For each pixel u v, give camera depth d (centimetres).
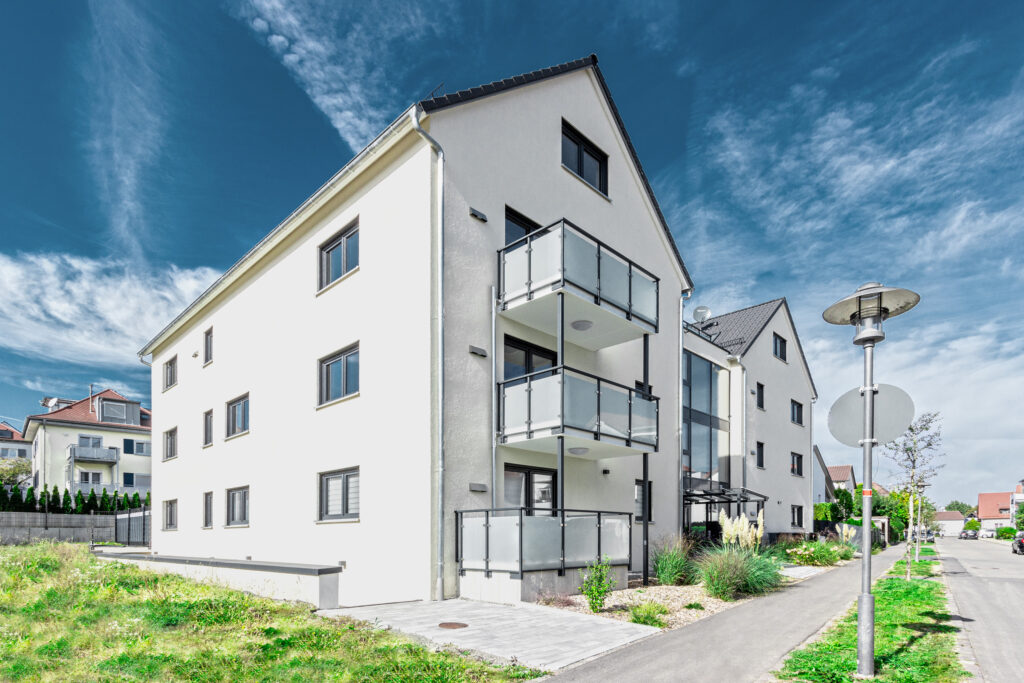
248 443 1574
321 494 1315
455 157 1159
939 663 654
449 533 1045
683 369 1961
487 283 1191
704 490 1909
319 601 884
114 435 4203
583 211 1470
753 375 2445
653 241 1728
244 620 766
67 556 1403
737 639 781
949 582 1463
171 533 1948
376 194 1239
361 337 1238
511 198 1268
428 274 1088
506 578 977
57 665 575
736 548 1323
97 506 3083
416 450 1070
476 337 1151
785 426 2725
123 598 879
